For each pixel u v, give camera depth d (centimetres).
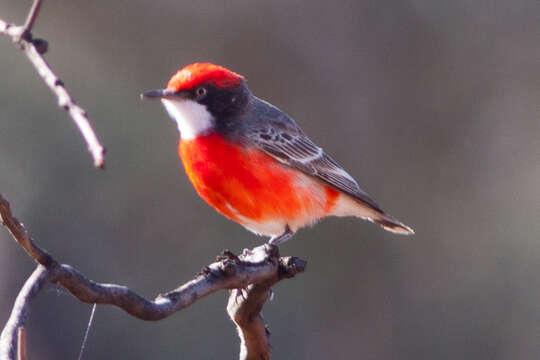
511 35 1642
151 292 1450
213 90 747
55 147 1453
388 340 1515
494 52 1639
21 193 1432
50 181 1446
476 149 1614
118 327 1434
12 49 1441
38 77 1450
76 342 1420
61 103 312
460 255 1570
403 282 1545
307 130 1605
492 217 1582
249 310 604
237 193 751
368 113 1614
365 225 1540
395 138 1617
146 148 1486
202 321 1434
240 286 561
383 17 1638
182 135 759
